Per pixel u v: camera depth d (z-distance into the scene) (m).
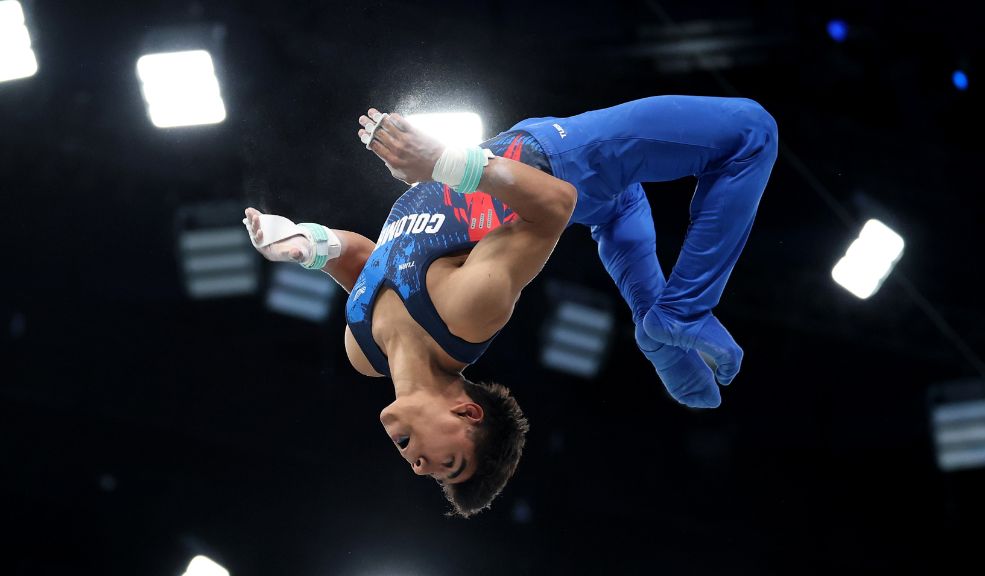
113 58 6.41
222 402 7.21
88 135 6.69
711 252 3.55
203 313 7.23
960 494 7.85
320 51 5.85
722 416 7.86
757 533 7.71
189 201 6.92
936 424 7.81
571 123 3.48
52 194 6.84
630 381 7.65
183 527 7.25
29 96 6.52
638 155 3.49
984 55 7.32
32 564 7.14
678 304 3.54
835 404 7.91
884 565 7.78
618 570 7.51
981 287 7.64
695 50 7.06
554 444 7.62
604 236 3.81
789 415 7.90
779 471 7.84
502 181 3.11
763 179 3.56
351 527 7.31
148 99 5.69
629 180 3.53
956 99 7.43
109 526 7.22
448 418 3.27
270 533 7.27
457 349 3.24
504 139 3.46
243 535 7.26
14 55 5.90
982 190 7.55
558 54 6.71
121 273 7.05
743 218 3.55
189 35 6.04
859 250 6.38
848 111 7.43
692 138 3.51
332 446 7.29
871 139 7.48
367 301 3.35
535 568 7.42
